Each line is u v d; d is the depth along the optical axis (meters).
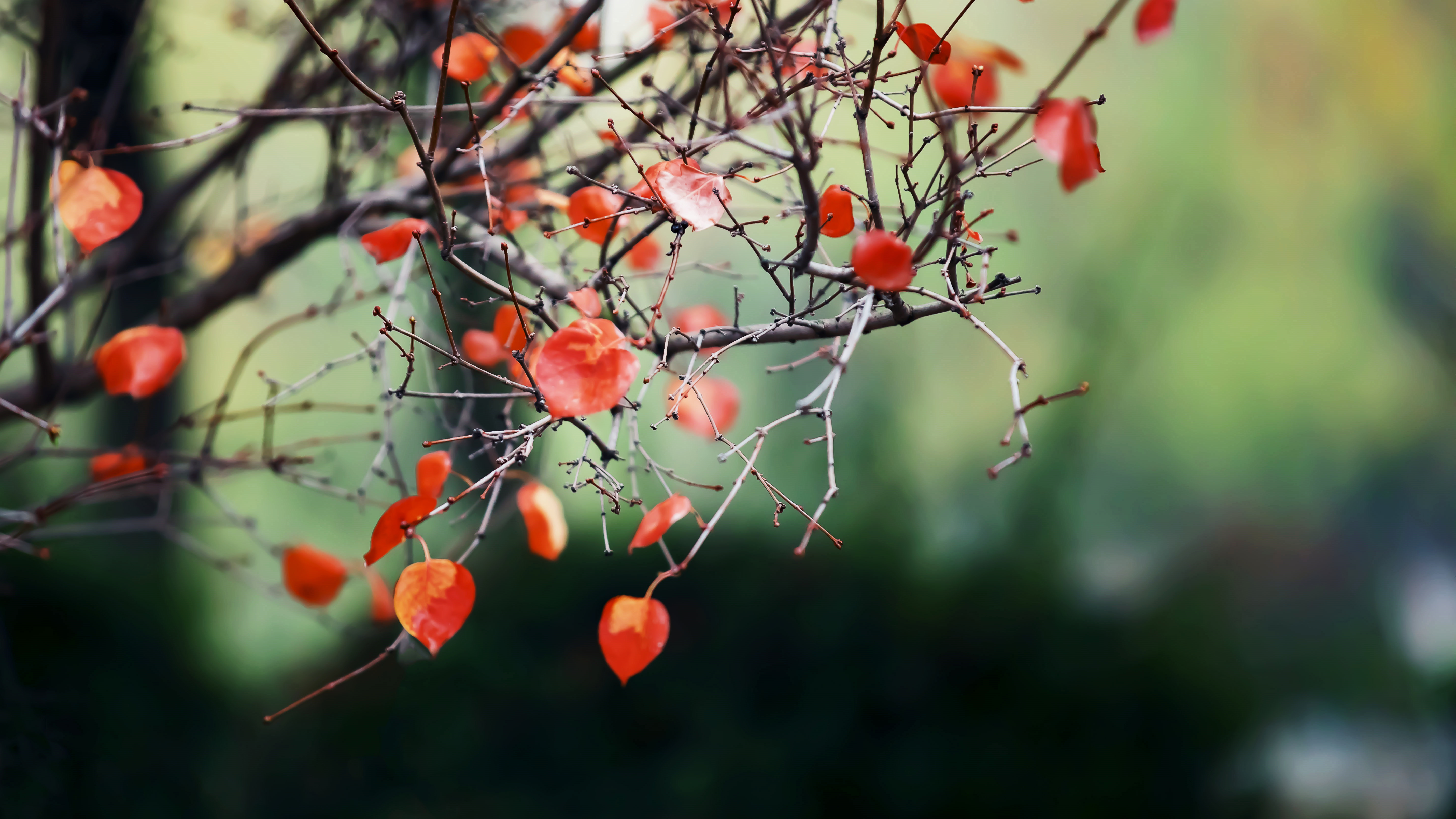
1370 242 5.36
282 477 1.71
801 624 3.34
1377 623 3.74
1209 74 5.21
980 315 4.89
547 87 1.58
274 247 1.76
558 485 2.43
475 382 1.75
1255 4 5.19
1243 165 5.12
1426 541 4.43
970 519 3.82
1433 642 3.82
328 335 5.33
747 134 1.63
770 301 4.08
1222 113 5.09
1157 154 5.03
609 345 1.47
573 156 1.66
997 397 4.78
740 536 3.69
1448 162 5.34
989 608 3.21
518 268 1.61
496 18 1.75
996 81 1.58
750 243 1.51
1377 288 5.34
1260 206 5.18
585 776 3.09
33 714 1.94
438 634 1.48
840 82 1.51
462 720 3.09
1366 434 5.07
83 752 2.18
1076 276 4.70
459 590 1.48
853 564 3.45
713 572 3.56
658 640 1.49
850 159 2.78
